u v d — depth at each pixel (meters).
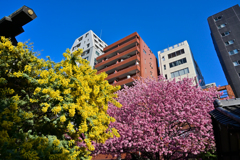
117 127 10.63
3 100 4.70
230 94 17.59
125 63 28.73
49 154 4.27
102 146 10.84
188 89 11.45
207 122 9.92
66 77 6.00
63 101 5.18
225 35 27.86
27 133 4.70
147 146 9.58
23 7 7.18
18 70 5.66
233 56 25.52
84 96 5.61
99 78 6.68
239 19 28.06
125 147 10.46
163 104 10.76
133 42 30.94
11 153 3.58
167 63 29.67
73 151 5.41
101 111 6.84
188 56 27.81
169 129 9.87
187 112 9.83
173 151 9.84
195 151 9.49
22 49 5.77
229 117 3.92
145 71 28.80
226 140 4.86
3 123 4.00
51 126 5.51
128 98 13.20
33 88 5.67
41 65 6.06
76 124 5.72
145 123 9.90
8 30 7.50
